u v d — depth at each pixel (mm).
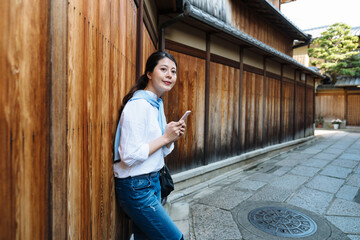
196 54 4676
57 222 774
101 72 1247
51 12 746
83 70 983
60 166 778
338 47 16562
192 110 4645
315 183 4746
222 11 5695
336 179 5031
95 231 1204
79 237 974
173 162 4254
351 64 16922
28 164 662
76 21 897
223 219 3160
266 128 7520
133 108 1306
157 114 1509
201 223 3053
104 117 1321
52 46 749
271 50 6477
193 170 4551
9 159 588
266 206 3588
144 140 1371
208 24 4246
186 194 4121
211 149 5184
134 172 1361
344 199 3895
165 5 3828
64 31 777
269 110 7684
